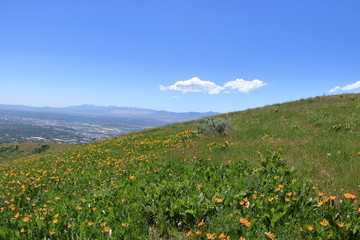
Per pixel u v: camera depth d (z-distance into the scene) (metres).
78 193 7.00
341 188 5.48
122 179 7.50
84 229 4.04
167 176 7.18
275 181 5.57
